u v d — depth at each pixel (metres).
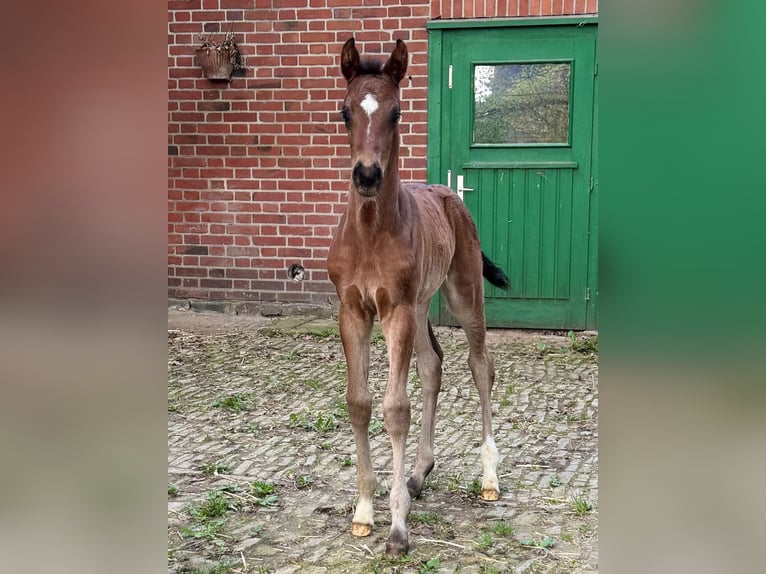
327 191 7.79
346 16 7.52
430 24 7.30
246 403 5.32
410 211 3.32
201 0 7.75
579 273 7.37
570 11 7.09
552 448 4.46
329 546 3.21
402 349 3.20
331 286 7.88
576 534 3.31
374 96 2.91
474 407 5.27
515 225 7.43
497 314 7.56
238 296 8.06
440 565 3.03
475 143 7.42
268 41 7.70
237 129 7.86
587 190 7.26
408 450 4.45
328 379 5.96
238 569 3.00
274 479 3.98
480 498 3.72
